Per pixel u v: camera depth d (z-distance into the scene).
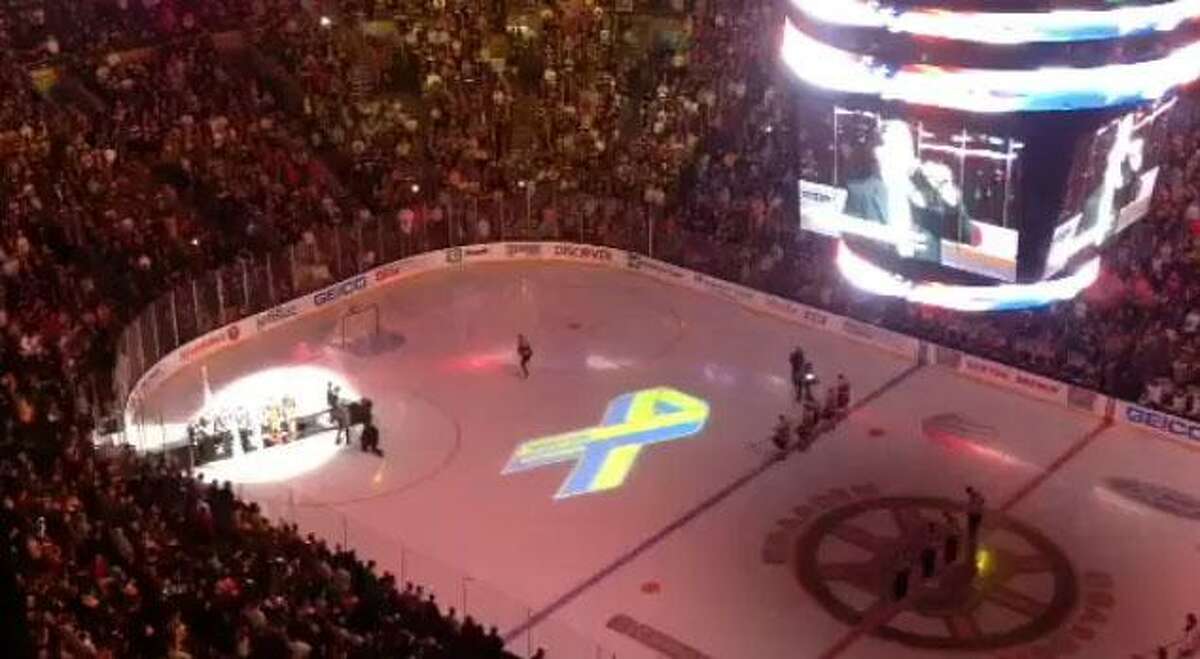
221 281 40.69
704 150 47.00
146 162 43.31
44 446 29.34
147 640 23.36
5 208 39.06
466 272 46.75
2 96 43.25
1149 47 26.23
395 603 26.66
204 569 26.02
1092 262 29.38
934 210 28.20
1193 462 34.91
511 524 32.50
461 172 47.22
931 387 38.78
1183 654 27.91
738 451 35.62
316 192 44.56
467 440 36.22
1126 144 28.38
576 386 39.12
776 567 30.83
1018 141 26.56
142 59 47.75
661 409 37.81
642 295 44.94
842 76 27.88
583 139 47.88
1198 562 30.98
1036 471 34.59
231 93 46.94
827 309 42.12
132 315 38.16
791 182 44.53
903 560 29.77
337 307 43.81
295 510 32.84
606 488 33.94
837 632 28.73
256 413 36.72
